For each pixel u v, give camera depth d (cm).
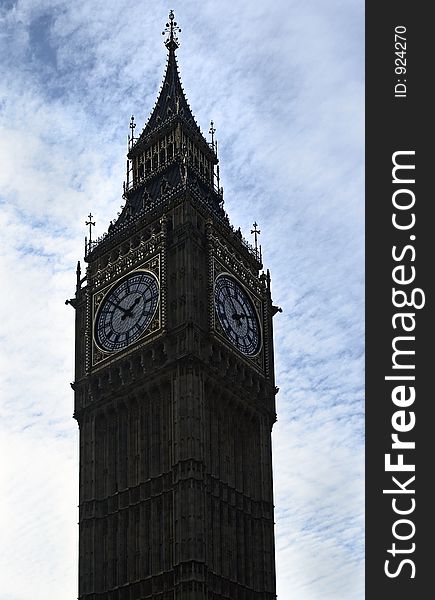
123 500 8288
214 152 10681
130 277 8988
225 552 7969
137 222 9275
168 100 10769
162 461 8125
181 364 8225
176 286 8625
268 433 9106
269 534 8594
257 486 8744
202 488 7812
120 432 8562
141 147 10500
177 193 9075
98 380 8862
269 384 9306
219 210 9956
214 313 8638
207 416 8325
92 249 9606
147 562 7875
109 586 8031
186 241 8750
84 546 8300
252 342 9212
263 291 9706
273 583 8406
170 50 11306
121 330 8844
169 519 7875
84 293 9494
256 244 9994
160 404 8356
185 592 7375
